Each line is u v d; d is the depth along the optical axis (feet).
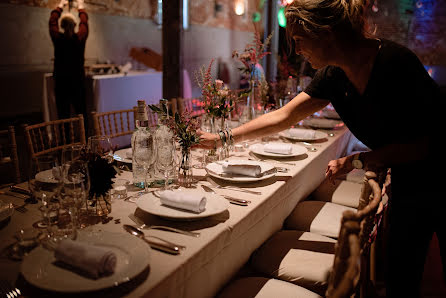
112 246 2.97
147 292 2.49
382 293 5.93
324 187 7.16
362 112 4.51
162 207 3.72
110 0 21.36
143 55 19.66
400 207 4.35
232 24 29.22
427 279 6.95
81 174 3.41
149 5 24.04
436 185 4.08
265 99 7.92
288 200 5.15
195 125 4.63
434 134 3.87
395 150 4.08
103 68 15.02
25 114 18.71
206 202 3.88
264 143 6.90
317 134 7.61
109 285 2.43
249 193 4.39
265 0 15.62
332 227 5.52
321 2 3.93
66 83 13.14
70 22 12.85
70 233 3.25
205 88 5.68
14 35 17.84
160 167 4.60
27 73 18.61
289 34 4.42
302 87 10.13
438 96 3.91
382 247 5.77
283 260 4.52
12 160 5.71
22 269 2.61
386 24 18.51
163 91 13.99
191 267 2.97
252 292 3.90
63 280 2.49
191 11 25.05
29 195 4.24
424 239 4.39
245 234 3.88
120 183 4.63
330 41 4.10
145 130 4.37
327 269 4.34
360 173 8.04
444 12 17.89
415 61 3.92
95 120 7.20
